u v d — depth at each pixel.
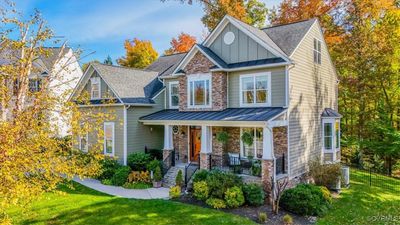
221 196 14.31
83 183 18.55
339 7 28.36
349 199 16.53
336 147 21.34
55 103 9.42
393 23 25.44
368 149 27.56
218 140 18.53
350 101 29.16
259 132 18.02
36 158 7.82
